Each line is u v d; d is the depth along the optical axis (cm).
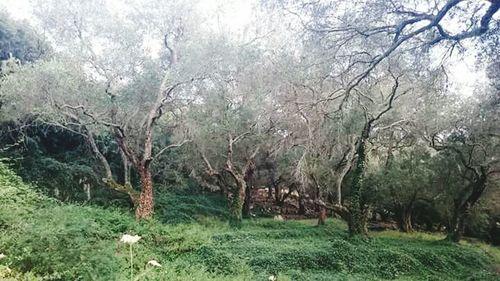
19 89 1694
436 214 2986
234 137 2319
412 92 1972
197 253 1483
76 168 2375
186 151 2552
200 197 2780
